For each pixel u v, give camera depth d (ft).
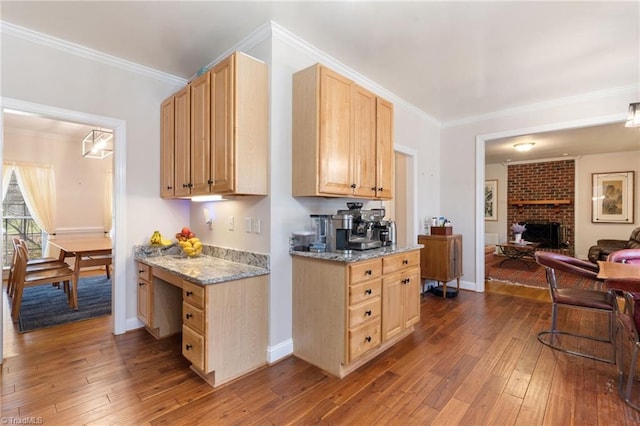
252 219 8.31
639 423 5.60
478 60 9.53
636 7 7.00
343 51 8.98
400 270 8.89
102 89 9.05
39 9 6.97
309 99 7.75
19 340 9.02
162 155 10.05
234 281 7.13
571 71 10.24
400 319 8.89
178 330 9.53
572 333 9.59
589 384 6.86
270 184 7.78
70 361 7.79
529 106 13.38
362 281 7.47
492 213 26.94
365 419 5.76
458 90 11.89
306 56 8.68
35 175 17.90
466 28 7.88
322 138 7.63
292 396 6.44
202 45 8.59
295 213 8.40
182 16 7.31
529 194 25.29
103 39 8.26
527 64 9.77
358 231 8.76
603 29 7.88
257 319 7.59
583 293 8.97
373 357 8.16
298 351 8.14
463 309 12.00
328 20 7.54
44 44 8.07
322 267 7.57
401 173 14.83
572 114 12.39
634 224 21.33
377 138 9.23
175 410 5.95
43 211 18.06
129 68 9.55
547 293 14.25
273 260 7.85
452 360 7.99
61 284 15.43
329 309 7.41
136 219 9.81
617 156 21.91
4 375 7.12
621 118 11.38
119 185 9.45
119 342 8.91
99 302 12.67
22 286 10.82
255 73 7.57
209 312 6.68
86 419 5.66
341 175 8.09
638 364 7.65
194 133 8.41
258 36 7.98
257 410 5.98
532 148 20.61
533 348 8.65
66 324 10.30
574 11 7.18
